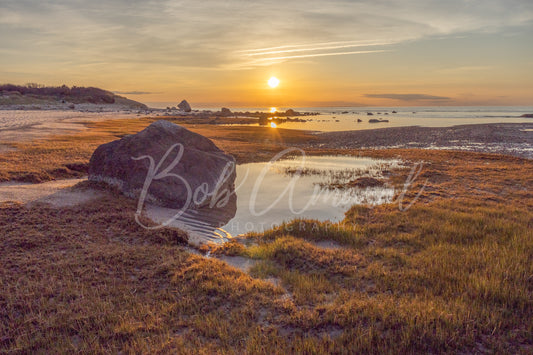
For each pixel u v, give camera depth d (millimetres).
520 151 33656
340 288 7496
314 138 43219
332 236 10867
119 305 6566
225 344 5449
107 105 165000
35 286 6918
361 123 77812
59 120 55969
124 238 10102
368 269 8273
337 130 56125
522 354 5094
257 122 75688
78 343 5492
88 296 6773
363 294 7066
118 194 14188
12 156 20531
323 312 6457
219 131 48719
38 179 16000
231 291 7137
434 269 8070
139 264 8359
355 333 5684
